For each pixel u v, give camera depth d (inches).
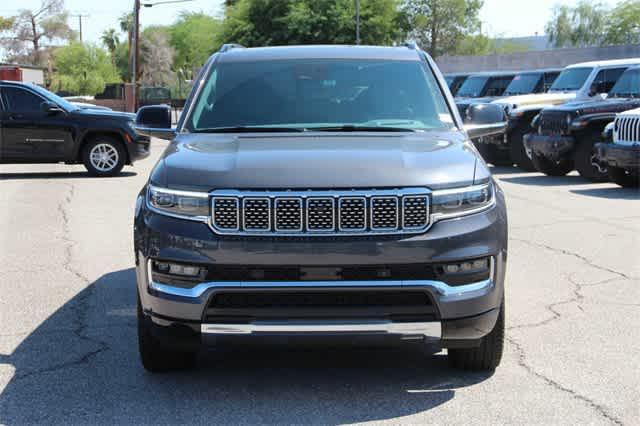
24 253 333.1
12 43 3398.1
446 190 167.8
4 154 618.5
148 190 178.9
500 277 173.5
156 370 190.4
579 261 311.1
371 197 164.2
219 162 175.5
